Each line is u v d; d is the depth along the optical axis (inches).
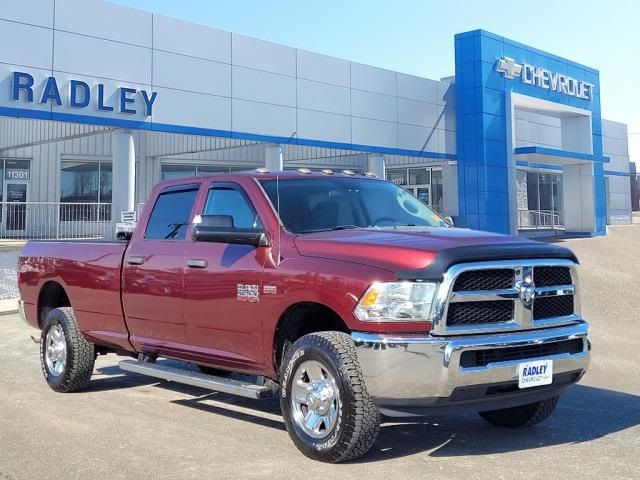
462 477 170.7
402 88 1094.4
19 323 544.1
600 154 1457.9
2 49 665.0
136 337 259.0
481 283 179.6
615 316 647.8
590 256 1043.9
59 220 908.0
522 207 1600.6
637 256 1081.4
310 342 186.9
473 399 175.3
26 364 363.9
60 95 703.7
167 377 236.7
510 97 1186.0
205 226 213.0
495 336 177.3
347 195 235.1
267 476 173.8
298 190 226.7
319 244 196.5
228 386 211.3
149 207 261.9
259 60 885.8
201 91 821.9
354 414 175.5
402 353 170.4
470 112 1155.3
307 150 1214.9
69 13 709.9
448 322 173.3
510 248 185.0
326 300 184.7
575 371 195.2
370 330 175.0
